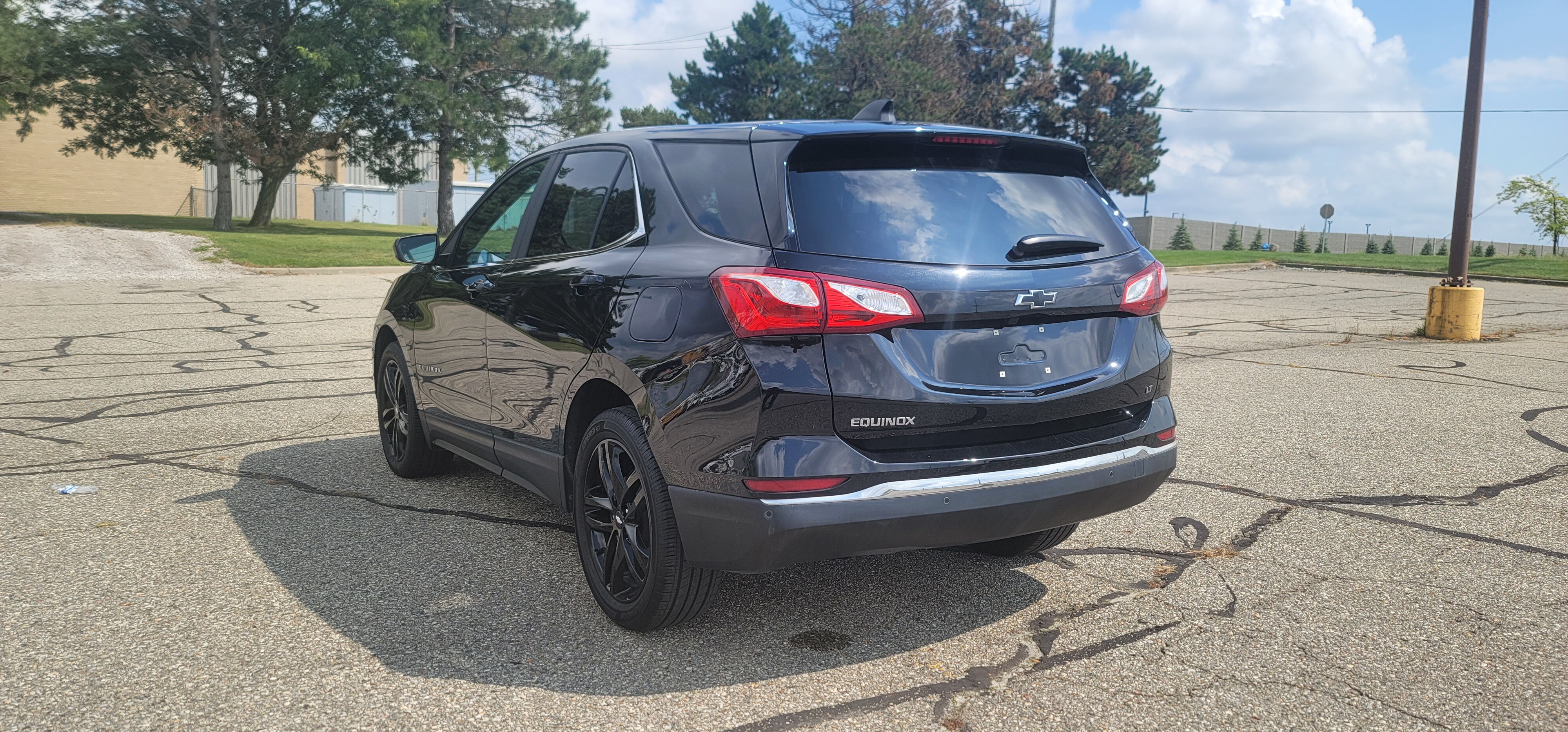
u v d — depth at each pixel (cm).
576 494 351
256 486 505
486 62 3869
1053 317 312
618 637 326
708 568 299
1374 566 396
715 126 345
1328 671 303
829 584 377
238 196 5447
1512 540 428
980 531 298
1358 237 6069
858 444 283
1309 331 1293
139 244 2292
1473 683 295
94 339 1081
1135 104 5491
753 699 283
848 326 278
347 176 6016
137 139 3481
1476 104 1168
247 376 853
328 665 302
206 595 357
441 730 263
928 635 330
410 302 498
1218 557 407
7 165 4644
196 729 261
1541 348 1099
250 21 3425
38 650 309
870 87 4247
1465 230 1191
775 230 290
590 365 335
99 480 513
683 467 295
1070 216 335
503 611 347
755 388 278
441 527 441
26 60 3058
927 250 295
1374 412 710
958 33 4919
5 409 700
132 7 3234
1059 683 295
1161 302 345
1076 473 309
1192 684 294
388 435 545
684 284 303
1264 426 661
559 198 404
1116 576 386
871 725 269
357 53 3522
